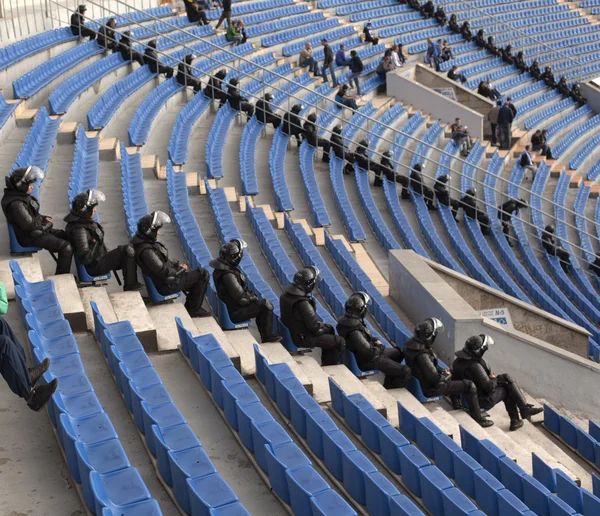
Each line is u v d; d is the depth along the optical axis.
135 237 10.30
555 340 14.32
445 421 10.28
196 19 28.73
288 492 6.85
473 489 8.20
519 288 19.25
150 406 7.54
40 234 10.05
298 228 16.22
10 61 18.80
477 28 39.03
